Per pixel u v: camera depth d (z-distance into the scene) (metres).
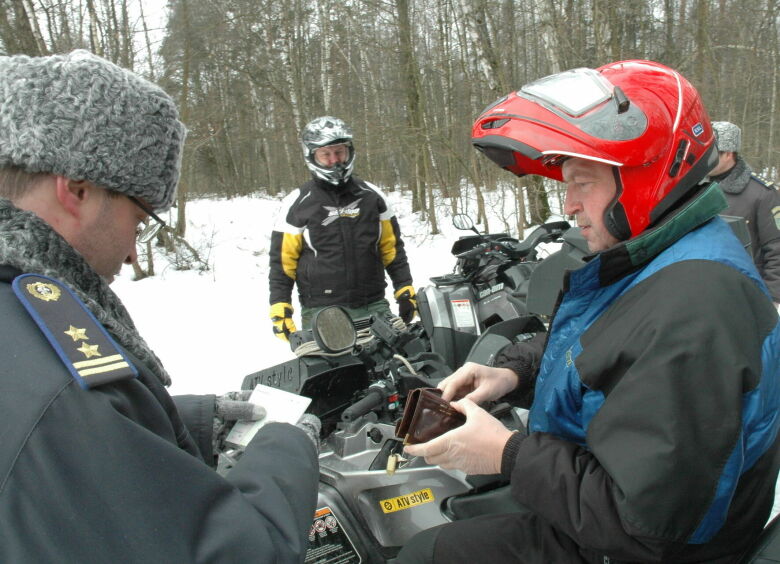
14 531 0.68
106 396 0.79
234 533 0.82
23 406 0.73
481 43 10.63
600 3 10.73
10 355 0.76
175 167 1.04
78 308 0.85
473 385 1.65
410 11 13.58
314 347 2.33
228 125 19.67
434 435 1.36
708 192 1.18
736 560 1.21
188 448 1.03
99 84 0.90
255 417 1.41
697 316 1.03
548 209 12.00
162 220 1.06
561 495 1.12
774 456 1.18
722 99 13.97
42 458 0.71
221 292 8.73
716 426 0.99
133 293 8.73
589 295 1.26
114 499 0.74
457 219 3.33
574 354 1.21
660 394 1.01
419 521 2.05
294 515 0.97
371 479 2.04
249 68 18.05
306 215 3.47
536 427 1.35
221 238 15.61
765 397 1.05
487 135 1.25
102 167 0.90
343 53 18.78
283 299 3.52
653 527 0.99
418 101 12.67
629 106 1.13
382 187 25.28
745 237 1.82
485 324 3.06
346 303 3.57
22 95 0.87
